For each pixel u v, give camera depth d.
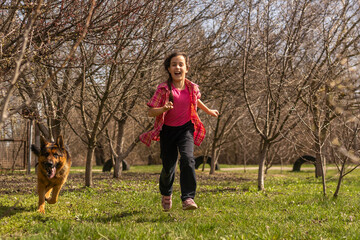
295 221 4.97
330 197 7.43
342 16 8.18
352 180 13.35
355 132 6.36
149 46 7.70
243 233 4.09
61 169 5.67
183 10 9.79
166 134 4.89
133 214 5.61
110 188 10.31
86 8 5.61
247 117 16.61
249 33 9.15
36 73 7.50
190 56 11.79
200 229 4.33
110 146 14.88
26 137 17.30
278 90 8.83
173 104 4.84
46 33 5.44
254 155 29.20
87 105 11.16
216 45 12.54
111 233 3.92
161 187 5.24
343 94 5.58
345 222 4.88
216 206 6.46
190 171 4.75
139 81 10.97
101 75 10.75
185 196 4.78
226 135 19.14
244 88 9.02
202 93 13.26
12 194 8.60
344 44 7.80
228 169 23.89
